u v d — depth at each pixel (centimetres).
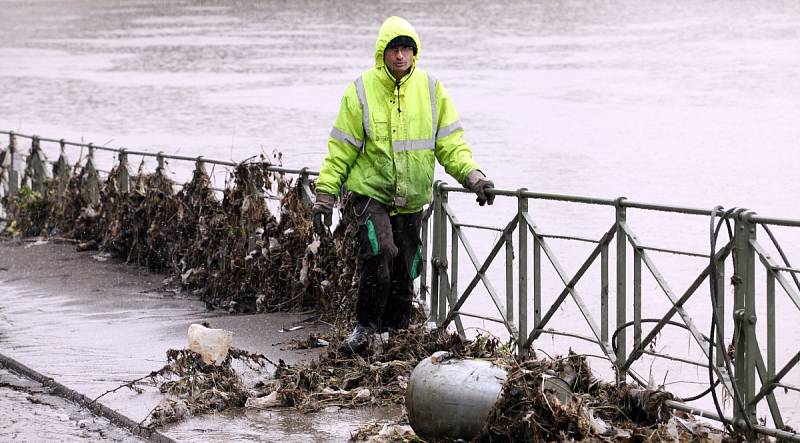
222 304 2552
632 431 1566
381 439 1622
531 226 1948
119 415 1773
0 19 17638
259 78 9488
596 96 8075
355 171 1981
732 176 4978
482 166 5328
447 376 1552
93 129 6819
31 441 1709
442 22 15288
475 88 8569
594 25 14650
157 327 2348
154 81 9450
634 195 4559
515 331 2006
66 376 1983
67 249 3247
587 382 1741
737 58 10381
